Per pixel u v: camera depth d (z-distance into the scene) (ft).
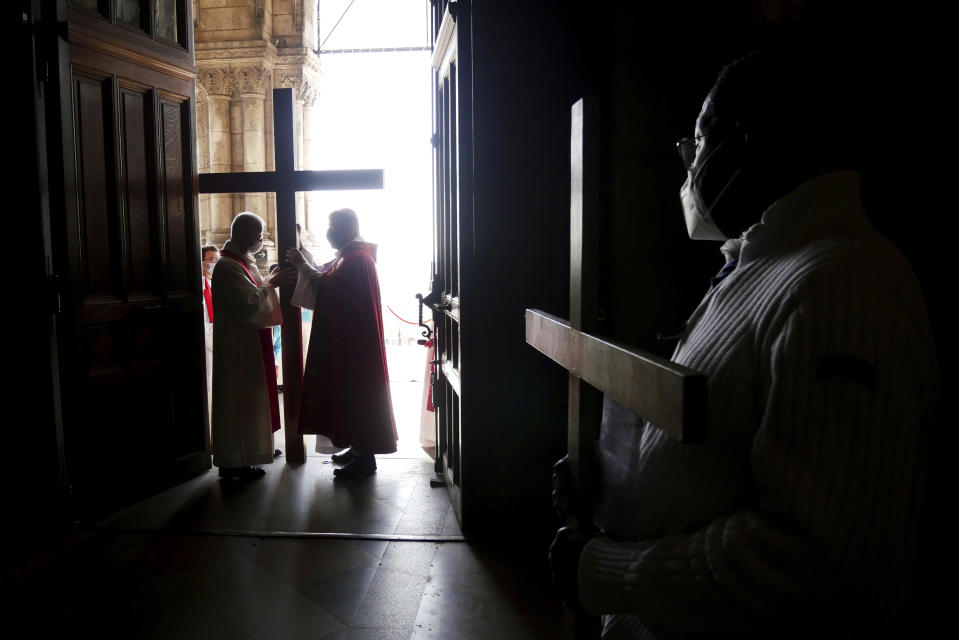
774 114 2.53
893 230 4.25
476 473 9.65
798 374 2.10
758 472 2.19
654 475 2.70
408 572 8.80
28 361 9.76
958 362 4.11
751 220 2.79
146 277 11.98
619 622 3.18
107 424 11.09
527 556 9.27
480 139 9.05
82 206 10.65
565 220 9.16
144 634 7.36
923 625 4.18
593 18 8.89
